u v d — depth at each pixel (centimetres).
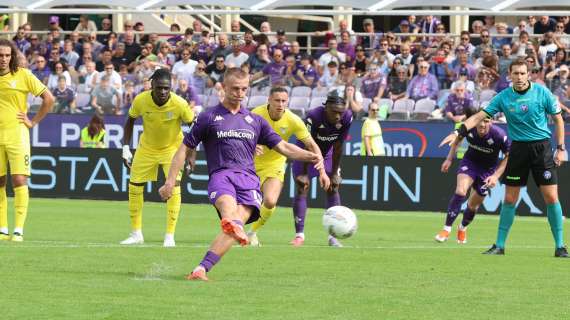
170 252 2814
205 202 5462
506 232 3019
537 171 2945
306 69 5972
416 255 2909
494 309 1909
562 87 5428
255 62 6116
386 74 5938
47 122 5919
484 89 5597
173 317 1741
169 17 8206
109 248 2912
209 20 7838
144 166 3247
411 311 1862
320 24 8594
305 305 1898
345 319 1758
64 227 3853
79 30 7125
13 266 2392
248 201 2205
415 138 5497
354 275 2378
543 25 6309
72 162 5600
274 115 3114
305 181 3272
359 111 5647
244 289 2084
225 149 2231
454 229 4253
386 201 5250
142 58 6378
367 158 5269
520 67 2905
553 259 2864
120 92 5919
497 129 3631
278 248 3058
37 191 5647
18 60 3169
